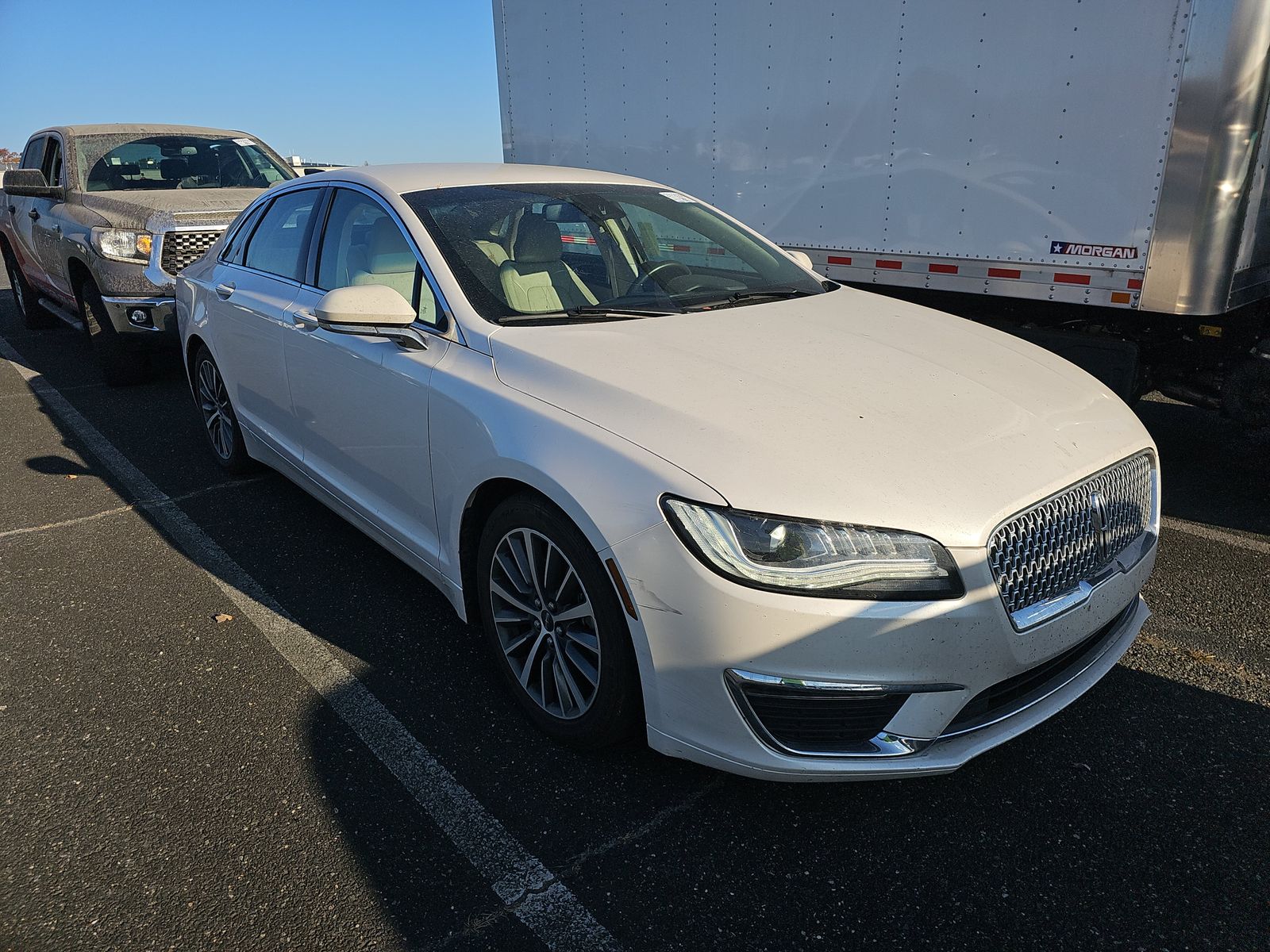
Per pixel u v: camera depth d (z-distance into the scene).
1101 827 2.29
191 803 2.39
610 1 5.68
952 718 2.11
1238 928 1.98
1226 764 2.52
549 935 1.98
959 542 2.02
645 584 2.13
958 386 2.53
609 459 2.23
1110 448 2.42
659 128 5.62
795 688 2.04
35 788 2.45
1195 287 3.71
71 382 7.14
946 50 4.24
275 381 3.89
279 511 4.43
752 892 2.10
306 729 2.70
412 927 2.00
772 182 5.13
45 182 7.53
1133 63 3.68
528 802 2.39
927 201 4.48
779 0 4.83
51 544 4.07
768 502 2.02
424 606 3.46
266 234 4.20
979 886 2.11
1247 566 3.73
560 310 2.95
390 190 3.33
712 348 2.67
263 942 1.96
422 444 2.87
